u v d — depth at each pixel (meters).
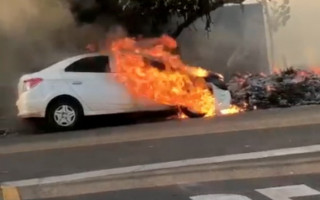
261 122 11.37
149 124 12.40
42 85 12.59
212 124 11.57
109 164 8.70
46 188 7.65
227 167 8.07
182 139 10.24
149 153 9.27
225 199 6.68
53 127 12.66
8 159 9.66
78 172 8.35
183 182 7.64
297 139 9.60
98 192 7.42
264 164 8.12
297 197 6.64
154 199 6.88
